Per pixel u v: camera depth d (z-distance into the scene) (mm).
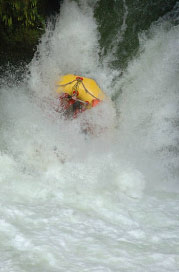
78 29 30844
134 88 30312
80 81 27141
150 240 16812
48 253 14930
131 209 20016
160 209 20453
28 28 28578
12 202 18844
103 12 31578
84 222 17828
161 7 32188
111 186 22672
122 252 15523
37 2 28438
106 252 15414
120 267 14461
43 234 16250
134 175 24016
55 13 30266
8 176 21766
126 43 31797
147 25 31922
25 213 17891
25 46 28969
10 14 27438
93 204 19984
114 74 31047
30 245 15320
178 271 14469
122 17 32219
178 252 15883
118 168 24562
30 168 23156
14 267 13828
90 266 14352
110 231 17281
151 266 14688
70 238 16203
